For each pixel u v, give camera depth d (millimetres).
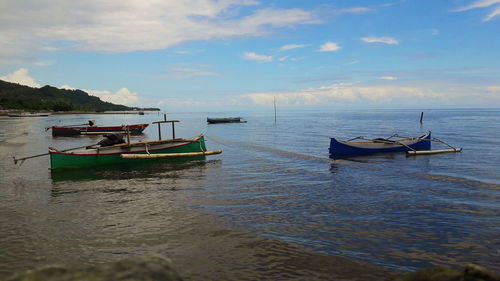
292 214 11250
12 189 15469
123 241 9016
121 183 16641
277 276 7059
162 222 10492
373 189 14867
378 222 10406
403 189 14773
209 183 16375
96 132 50719
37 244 8875
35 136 48531
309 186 15578
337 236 9242
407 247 8484
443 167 20281
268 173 18938
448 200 12852
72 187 15820
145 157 21734
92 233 9625
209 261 7777
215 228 9898
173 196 13828
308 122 91250
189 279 6961
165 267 4438
